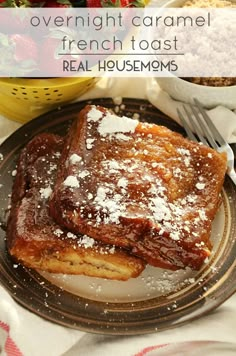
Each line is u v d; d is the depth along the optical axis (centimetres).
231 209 65
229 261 62
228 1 75
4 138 71
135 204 60
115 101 72
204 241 59
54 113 71
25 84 66
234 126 71
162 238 59
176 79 69
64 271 61
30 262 61
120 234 59
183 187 63
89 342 60
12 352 58
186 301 60
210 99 71
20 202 63
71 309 59
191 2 74
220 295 60
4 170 67
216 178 64
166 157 64
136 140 64
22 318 59
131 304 60
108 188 60
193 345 60
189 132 70
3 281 60
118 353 59
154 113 72
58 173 64
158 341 59
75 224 59
